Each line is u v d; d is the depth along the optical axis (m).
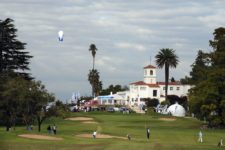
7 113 110.25
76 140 80.69
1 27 140.50
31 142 73.94
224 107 129.50
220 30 138.88
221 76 130.88
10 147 68.31
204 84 133.88
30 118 109.69
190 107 136.38
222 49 137.75
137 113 186.38
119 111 192.88
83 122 136.88
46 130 109.00
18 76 128.00
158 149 67.50
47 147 69.38
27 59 143.12
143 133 106.00
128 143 75.19
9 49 141.38
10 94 108.44
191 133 108.62
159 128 123.88
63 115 114.19
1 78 123.62
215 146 78.00
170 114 189.62
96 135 97.12
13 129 106.69
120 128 118.12
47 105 108.62
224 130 122.50
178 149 69.19
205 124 139.62
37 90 108.25
